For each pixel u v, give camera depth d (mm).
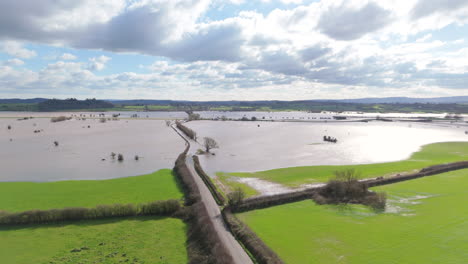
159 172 85625
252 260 38344
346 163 98750
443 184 70062
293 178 78250
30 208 55938
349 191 61219
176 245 42938
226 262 36312
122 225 49062
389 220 49312
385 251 39219
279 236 44031
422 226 46469
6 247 41625
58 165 97500
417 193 63656
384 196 58156
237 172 86062
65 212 50344
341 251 39562
